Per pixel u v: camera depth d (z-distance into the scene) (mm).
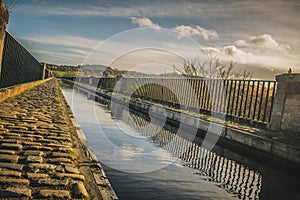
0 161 3371
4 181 2807
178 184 4281
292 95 6840
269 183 4773
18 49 11008
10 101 9219
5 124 5504
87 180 3176
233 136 7125
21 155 3705
